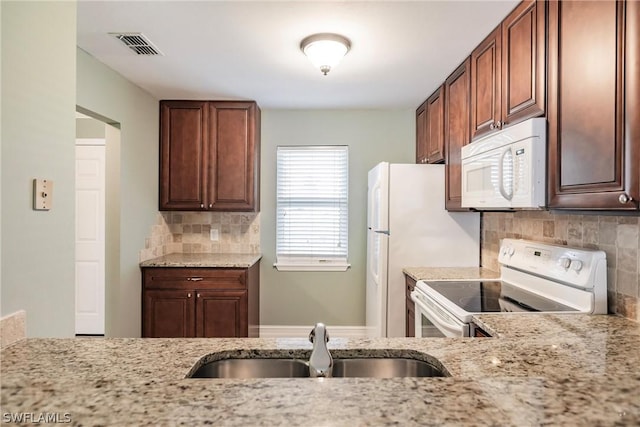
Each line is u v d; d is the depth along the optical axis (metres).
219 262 2.95
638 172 1.04
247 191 3.20
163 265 2.87
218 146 3.19
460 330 1.51
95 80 2.31
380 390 0.72
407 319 2.63
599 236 1.56
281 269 3.55
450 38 2.03
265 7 1.72
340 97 3.12
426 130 3.16
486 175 1.87
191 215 3.48
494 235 2.55
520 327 1.29
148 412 0.63
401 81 2.72
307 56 2.18
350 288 3.57
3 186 1.02
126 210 2.67
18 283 1.08
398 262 2.71
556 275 1.68
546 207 1.44
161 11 1.75
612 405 0.67
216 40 2.06
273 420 0.61
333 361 1.02
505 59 1.79
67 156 1.31
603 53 1.16
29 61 1.12
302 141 3.55
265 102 3.27
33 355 0.91
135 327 2.80
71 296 1.33
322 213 3.57
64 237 1.29
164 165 3.17
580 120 1.26
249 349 1.01
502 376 0.81
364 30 1.94
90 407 0.65
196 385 0.74
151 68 2.47
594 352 0.99
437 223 2.71
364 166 3.56
